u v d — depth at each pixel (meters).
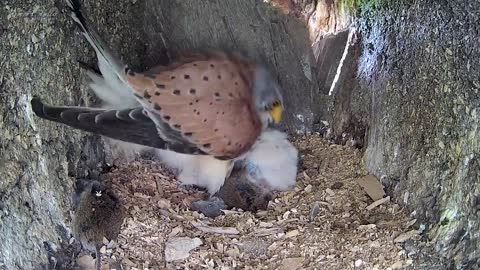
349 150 0.70
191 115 0.56
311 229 0.60
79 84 0.58
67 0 0.55
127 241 0.58
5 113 0.52
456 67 0.54
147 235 0.59
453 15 0.53
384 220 0.60
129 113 0.54
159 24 0.68
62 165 0.57
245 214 0.63
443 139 0.56
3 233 0.53
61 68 0.56
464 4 0.52
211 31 0.69
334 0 0.69
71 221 0.57
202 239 0.60
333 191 0.64
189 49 0.67
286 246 0.59
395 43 0.62
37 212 0.55
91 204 0.58
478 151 0.52
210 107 0.56
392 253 0.56
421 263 0.55
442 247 0.55
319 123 0.73
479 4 0.50
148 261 0.57
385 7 0.63
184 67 0.57
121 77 0.56
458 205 0.54
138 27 0.67
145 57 0.69
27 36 0.53
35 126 0.54
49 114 0.51
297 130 0.74
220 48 0.68
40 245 0.55
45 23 0.54
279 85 0.71
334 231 0.60
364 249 0.57
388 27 0.63
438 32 0.55
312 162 0.69
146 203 0.62
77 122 0.51
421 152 0.59
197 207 0.63
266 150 0.64
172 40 0.69
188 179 0.65
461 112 0.53
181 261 0.57
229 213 0.63
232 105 0.57
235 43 0.70
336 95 0.71
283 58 0.71
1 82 0.52
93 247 0.57
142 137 0.54
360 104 0.68
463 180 0.53
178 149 0.57
